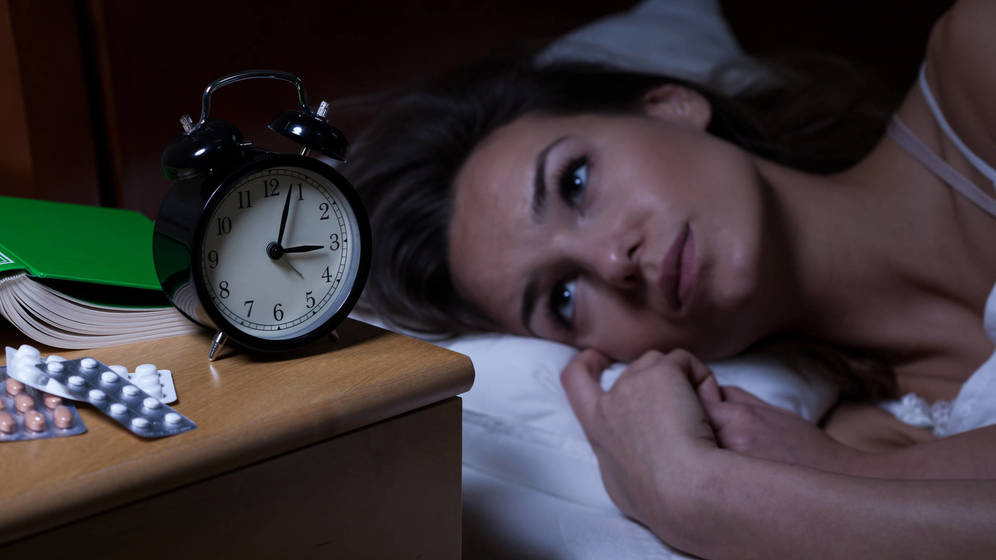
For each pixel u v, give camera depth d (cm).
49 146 114
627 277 112
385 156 139
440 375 61
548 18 171
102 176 124
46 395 53
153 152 124
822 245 123
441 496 64
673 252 109
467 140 137
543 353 117
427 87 146
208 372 60
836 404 127
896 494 68
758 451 89
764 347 127
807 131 161
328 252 64
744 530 74
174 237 59
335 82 139
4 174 113
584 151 120
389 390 58
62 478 44
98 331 64
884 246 124
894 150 131
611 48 168
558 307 123
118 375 55
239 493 52
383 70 145
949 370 125
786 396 114
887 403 123
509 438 107
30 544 43
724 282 111
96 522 46
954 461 81
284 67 133
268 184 60
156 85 122
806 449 89
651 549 86
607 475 94
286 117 60
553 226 119
